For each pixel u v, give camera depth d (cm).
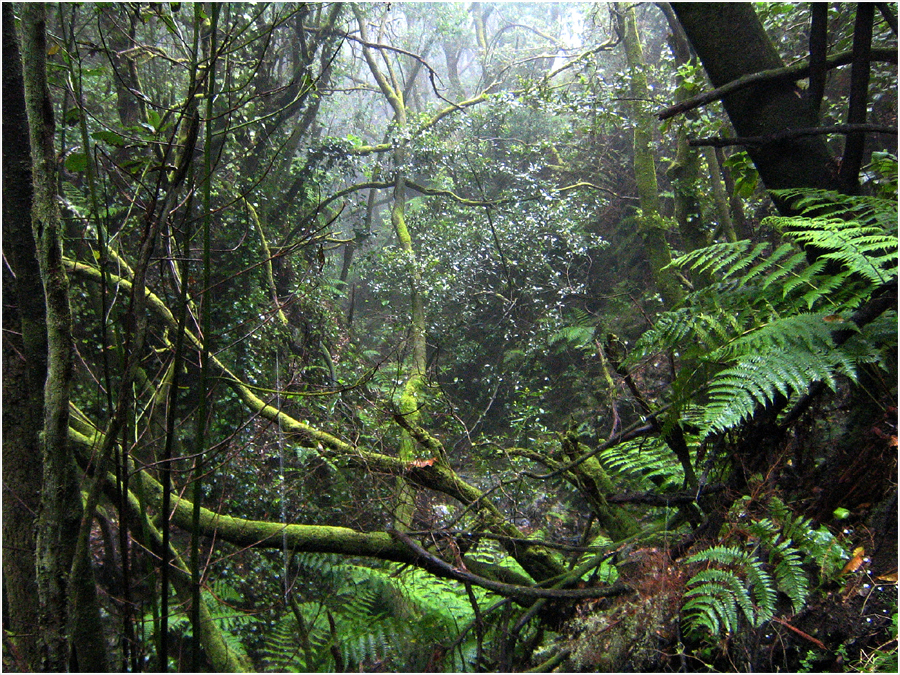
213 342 405
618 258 698
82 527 117
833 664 133
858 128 168
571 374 588
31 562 142
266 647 256
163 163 130
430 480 261
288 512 314
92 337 333
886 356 153
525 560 240
